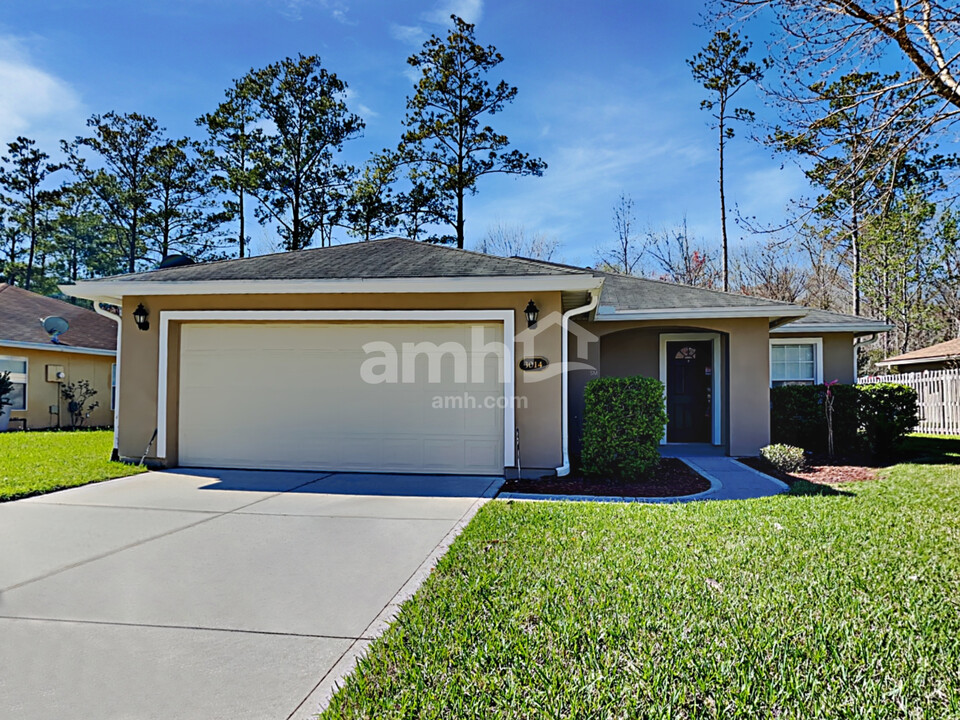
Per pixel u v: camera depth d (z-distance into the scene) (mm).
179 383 8773
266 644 3035
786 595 3500
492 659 2791
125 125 28797
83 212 31484
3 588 3797
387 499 6543
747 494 6961
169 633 3156
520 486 7352
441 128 24312
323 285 8094
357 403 8414
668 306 11023
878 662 2730
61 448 10734
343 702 2459
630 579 3797
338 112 27359
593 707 2402
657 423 7777
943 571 3910
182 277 8703
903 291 22344
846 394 10180
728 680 2590
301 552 4574
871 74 6898
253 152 26484
